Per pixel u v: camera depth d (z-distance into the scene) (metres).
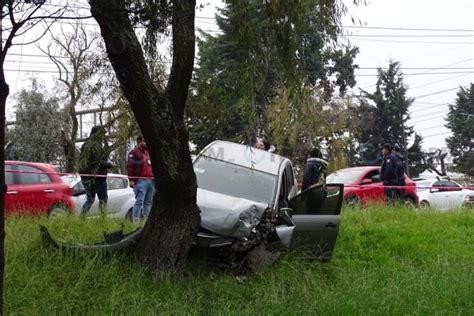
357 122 36.94
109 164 10.90
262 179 9.00
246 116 7.50
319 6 7.35
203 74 7.32
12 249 7.17
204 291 6.82
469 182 43.62
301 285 7.15
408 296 7.12
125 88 6.46
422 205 15.35
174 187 6.91
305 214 8.62
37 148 31.30
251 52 7.43
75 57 9.82
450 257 9.48
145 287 6.67
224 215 7.54
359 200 15.02
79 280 6.48
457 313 6.87
